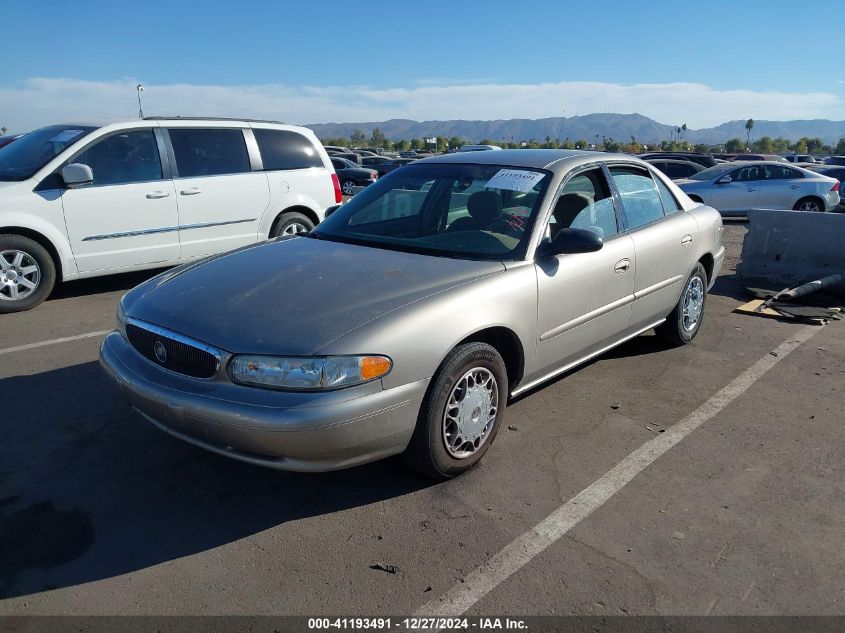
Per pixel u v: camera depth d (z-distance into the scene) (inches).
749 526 123.0
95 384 182.9
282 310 122.1
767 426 163.6
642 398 178.7
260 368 112.1
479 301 132.3
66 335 226.1
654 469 142.5
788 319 254.7
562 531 120.3
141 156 278.7
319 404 110.4
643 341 224.2
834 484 137.8
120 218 271.4
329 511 126.0
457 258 146.5
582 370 197.6
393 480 136.5
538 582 107.1
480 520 123.4
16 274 253.3
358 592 104.7
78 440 151.8
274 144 319.9
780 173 605.3
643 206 191.5
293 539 117.6
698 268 213.6
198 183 290.5
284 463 113.0
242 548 115.1
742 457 148.3
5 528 119.6
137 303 136.6
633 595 104.5
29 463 141.9
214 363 115.7
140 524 121.6
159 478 136.7
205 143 296.8
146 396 121.5
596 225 170.4
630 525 122.5
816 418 168.6
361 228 169.5
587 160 174.9
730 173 609.6
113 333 144.6
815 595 105.3
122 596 103.4
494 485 135.1
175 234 286.5
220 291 132.0
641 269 181.3
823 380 193.5
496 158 177.2
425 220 165.0
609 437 156.5
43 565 110.3
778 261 304.7
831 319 255.6
